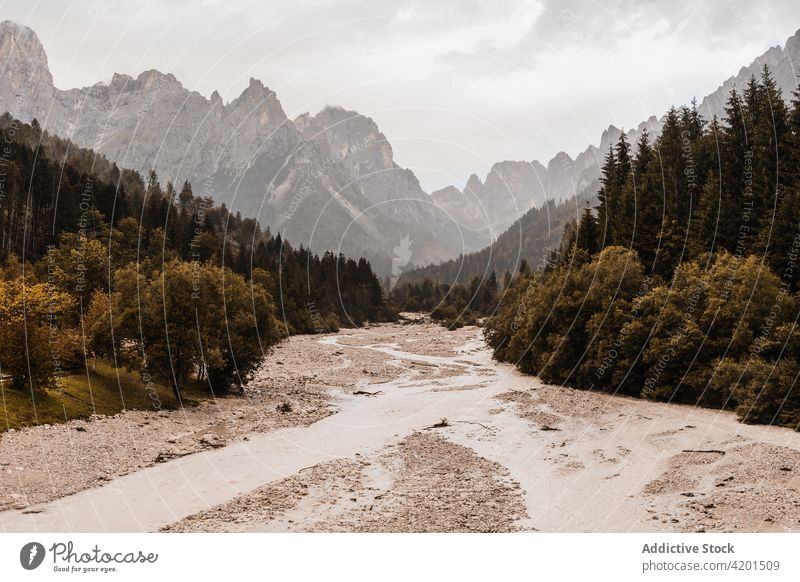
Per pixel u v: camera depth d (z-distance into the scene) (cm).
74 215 13162
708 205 7144
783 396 4459
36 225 12888
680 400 5444
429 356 9625
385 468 3559
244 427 4672
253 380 6844
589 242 9088
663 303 5919
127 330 5256
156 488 3109
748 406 4584
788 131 7206
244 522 2609
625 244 8131
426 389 6594
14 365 4259
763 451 3606
